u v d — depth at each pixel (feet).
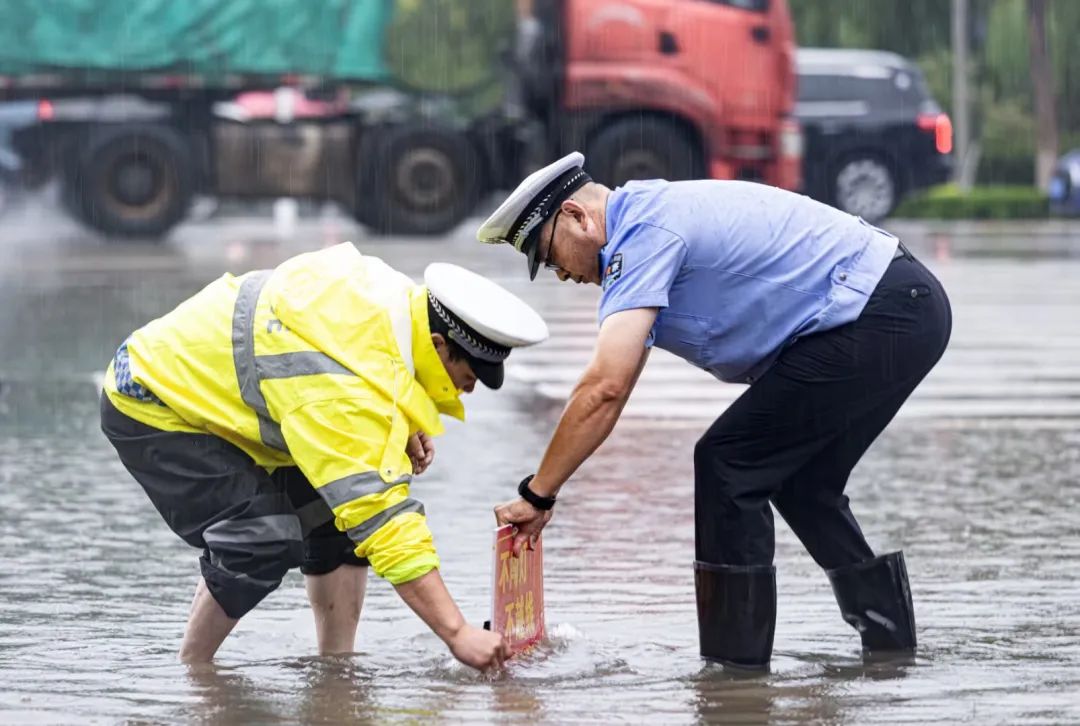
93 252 189.98
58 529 65.67
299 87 201.57
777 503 48.24
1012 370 110.42
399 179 200.44
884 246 45.21
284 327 42.96
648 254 43.60
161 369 44.14
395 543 42.34
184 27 198.29
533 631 47.57
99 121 199.82
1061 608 52.54
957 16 328.08
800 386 44.50
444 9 211.82
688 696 42.42
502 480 75.25
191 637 45.88
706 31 192.44
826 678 44.32
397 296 43.37
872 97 229.86
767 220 44.62
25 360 113.70
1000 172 364.58
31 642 48.78
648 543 62.64
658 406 97.81
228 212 279.90
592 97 193.36
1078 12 368.27
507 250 187.62
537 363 113.50
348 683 43.96
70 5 197.47
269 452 45.14
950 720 40.01
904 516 67.41
